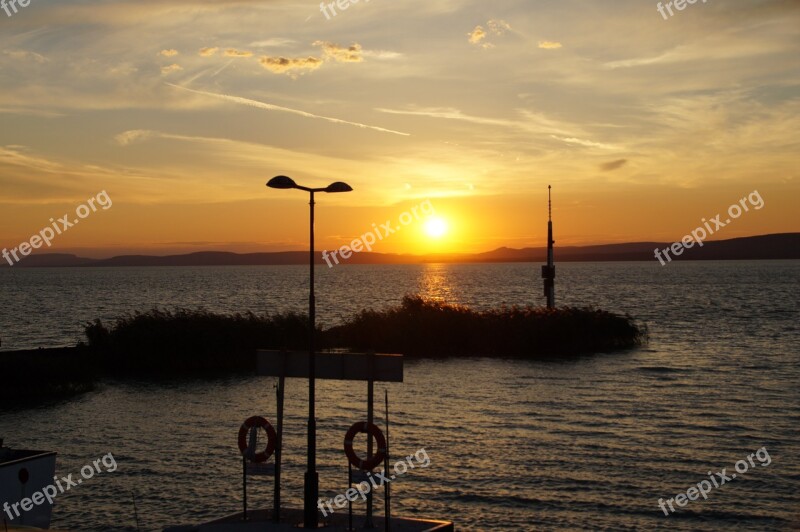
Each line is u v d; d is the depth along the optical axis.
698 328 96.00
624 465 34.12
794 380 56.47
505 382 58.28
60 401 53.00
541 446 37.88
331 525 22.58
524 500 29.50
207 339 68.62
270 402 52.09
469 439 39.72
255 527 22.42
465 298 160.12
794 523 26.53
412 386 57.09
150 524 27.59
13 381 55.19
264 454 23.39
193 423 45.47
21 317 126.19
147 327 68.75
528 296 168.00
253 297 175.38
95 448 39.34
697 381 56.81
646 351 75.31
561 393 52.97
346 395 54.16
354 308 136.75
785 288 195.88
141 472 34.62
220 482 32.94
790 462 34.19
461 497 30.06
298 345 73.12
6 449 21.66
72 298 180.25
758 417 43.72
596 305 136.62
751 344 79.38
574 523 26.86
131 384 60.22
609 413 45.69
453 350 76.25
